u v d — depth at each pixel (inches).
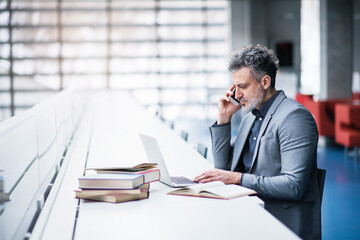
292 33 471.5
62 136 120.0
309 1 567.2
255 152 84.5
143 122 182.5
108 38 565.9
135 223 55.4
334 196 187.3
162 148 118.1
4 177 52.3
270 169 82.4
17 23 551.8
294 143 78.1
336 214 161.8
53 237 51.6
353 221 153.2
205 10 565.6
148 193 69.0
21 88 560.7
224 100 96.7
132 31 568.1
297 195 76.0
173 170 91.0
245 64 83.0
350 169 242.5
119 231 52.6
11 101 559.8
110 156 108.2
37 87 563.5
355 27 597.3
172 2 564.4
